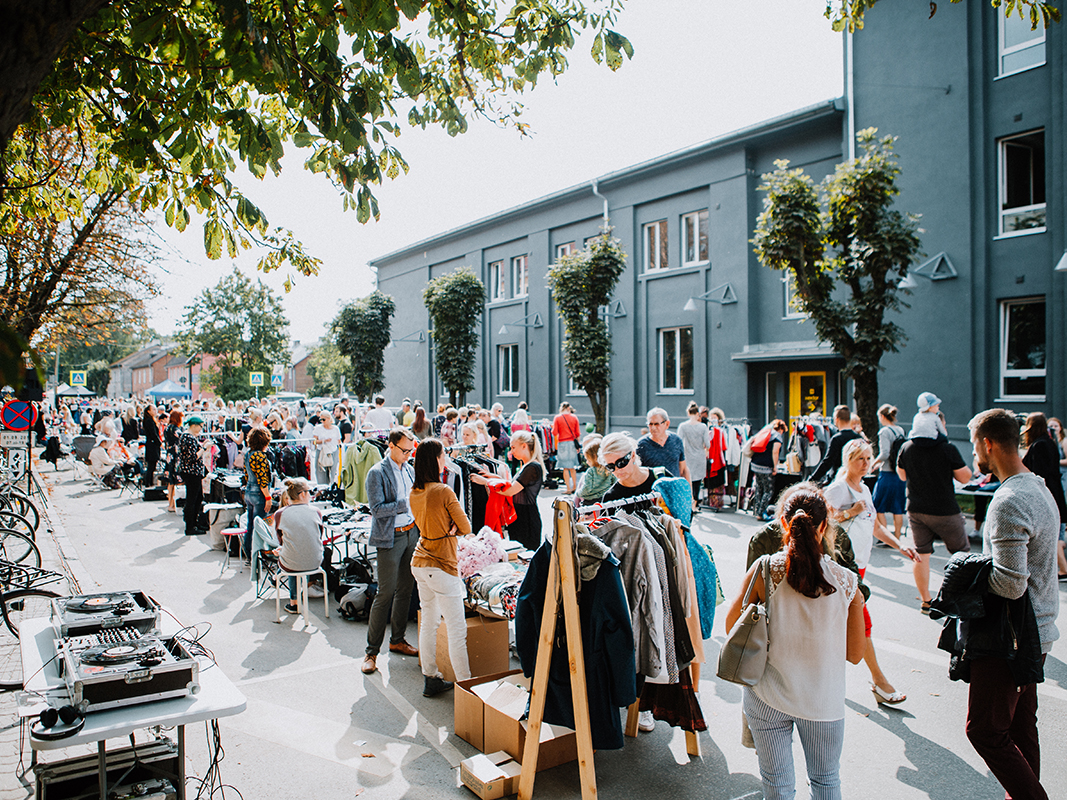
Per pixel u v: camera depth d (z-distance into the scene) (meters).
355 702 4.79
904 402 13.99
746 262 17.55
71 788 3.04
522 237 25.88
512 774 3.62
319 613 6.90
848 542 3.33
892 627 6.07
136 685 2.69
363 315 32.47
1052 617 3.05
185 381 61.25
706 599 4.32
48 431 23.58
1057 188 11.95
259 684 5.09
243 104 4.48
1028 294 12.37
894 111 14.16
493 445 13.75
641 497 3.92
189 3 3.55
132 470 16.02
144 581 7.99
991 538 3.00
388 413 15.81
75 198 5.99
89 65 3.81
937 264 13.42
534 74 4.66
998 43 12.77
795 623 2.69
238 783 3.68
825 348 15.31
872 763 3.87
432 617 4.85
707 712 4.68
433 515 4.69
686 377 19.78
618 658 3.41
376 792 3.62
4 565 6.14
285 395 43.34
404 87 3.76
